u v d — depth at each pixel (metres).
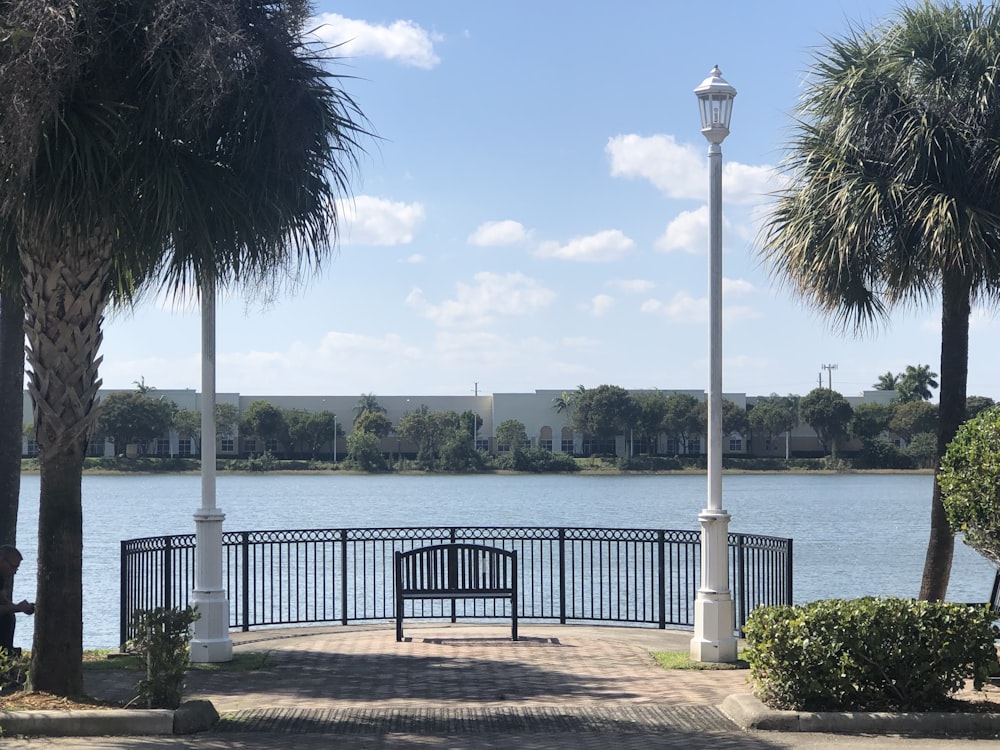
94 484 102.38
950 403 11.85
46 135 7.72
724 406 122.75
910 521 51.47
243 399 127.25
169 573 13.03
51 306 8.57
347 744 7.68
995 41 11.09
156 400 116.31
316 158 9.20
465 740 7.79
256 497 79.12
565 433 126.19
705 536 11.43
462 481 114.75
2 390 12.00
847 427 122.88
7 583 9.41
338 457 128.38
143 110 8.23
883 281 12.02
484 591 12.93
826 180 11.55
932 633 8.08
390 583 25.00
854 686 8.09
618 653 11.94
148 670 8.34
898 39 11.45
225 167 8.92
